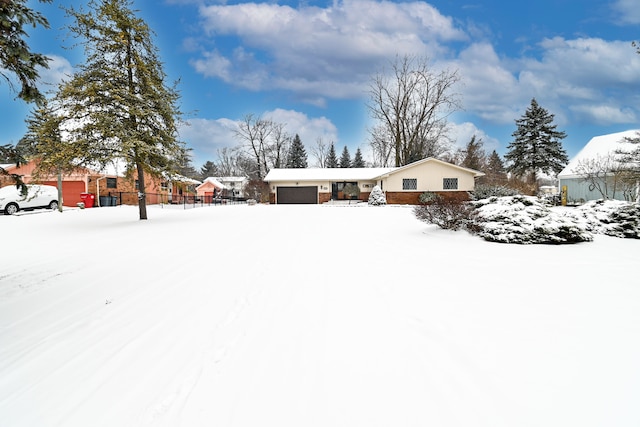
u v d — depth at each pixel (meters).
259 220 13.60
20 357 2.95
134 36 13.32
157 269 5.86
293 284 4.65
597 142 22.84
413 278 4.71
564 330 2.91
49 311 4.07
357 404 2.03
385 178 27.89
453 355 2.55
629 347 2.57
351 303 3.80
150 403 2.17
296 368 2.47
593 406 1.91
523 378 2.21
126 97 12.66
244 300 4.09
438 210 8.97
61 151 11.76
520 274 4.79
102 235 10.01
